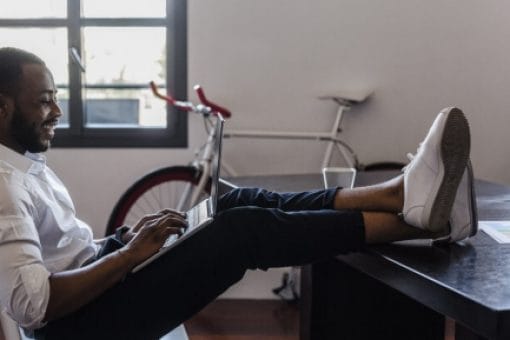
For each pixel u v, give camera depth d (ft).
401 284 4.50
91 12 10.99
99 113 11.25
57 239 5.29
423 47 10.87
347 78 10.87
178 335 5.77
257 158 10.98
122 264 4.63
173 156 11.00
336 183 6.72
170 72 10.93
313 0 10.74
